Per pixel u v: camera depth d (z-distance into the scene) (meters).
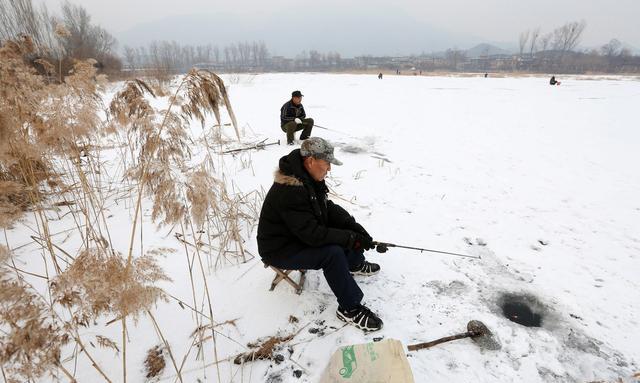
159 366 2.10
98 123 2.60
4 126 1.97
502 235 3.74
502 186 5.12
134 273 1.57
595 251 3.48
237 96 16.70
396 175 5.44
